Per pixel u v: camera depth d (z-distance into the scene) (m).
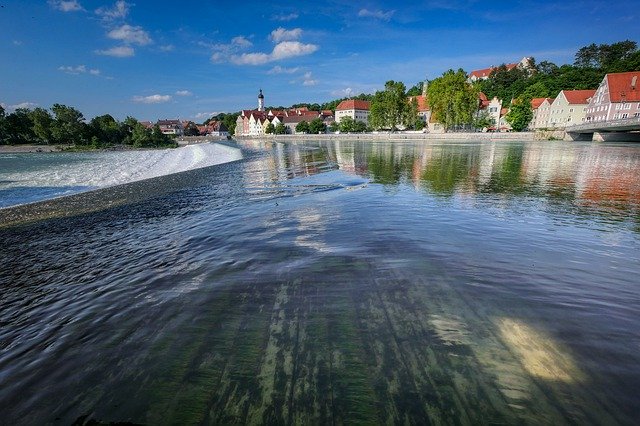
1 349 3.50
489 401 2.50
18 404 2.71
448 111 73.75
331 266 5.11
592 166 18.16
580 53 121.19
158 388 2.79
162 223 8.74
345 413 2.45
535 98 101.56
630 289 4.22
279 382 2.78
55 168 35.97
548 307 3.79
